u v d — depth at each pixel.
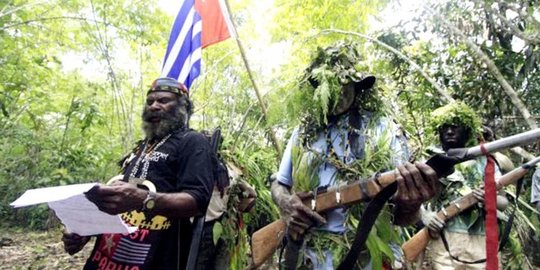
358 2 7.45
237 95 7.19
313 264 2.00
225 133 5.09
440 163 1.50
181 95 2.37
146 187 2.16
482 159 3.39
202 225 2.19
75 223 1.98
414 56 5.76
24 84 6.87
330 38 7.75
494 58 5.30
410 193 1.54
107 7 7.22
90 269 2.24
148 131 2.34
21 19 6.62
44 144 9.63
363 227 1.66
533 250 4.60
